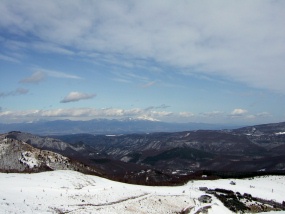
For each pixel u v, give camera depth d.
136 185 106.31
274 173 159.50
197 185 118.50
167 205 76.62
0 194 62.16
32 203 58.44
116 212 62.31
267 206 96.25
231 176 149.62
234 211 87.06
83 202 66.62
